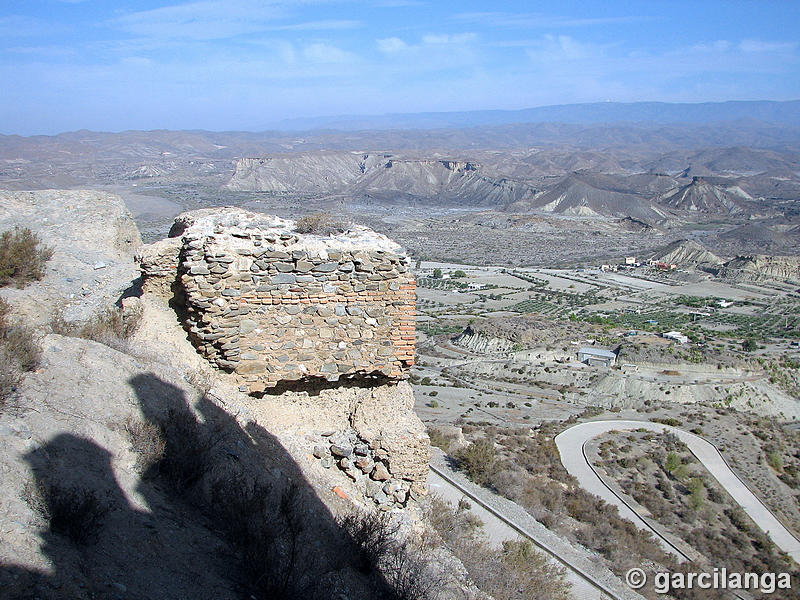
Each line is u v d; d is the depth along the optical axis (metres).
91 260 18.83
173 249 10.15
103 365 7.64
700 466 35.19
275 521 6.90
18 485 5.20
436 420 38.41
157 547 5.50
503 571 11.06
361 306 9.97
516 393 54.03
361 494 9.70
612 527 20.20
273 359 9.62
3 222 19.33
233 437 8.07
